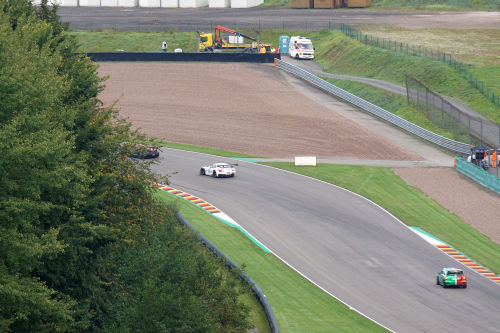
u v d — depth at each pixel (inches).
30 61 4510.3
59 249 3986.2
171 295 4419.3
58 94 4547.2
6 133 3853.3
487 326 6323.8
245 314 5349.4
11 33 4493.1
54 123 4439.0
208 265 5354.3
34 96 4222.4
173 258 5167.3
